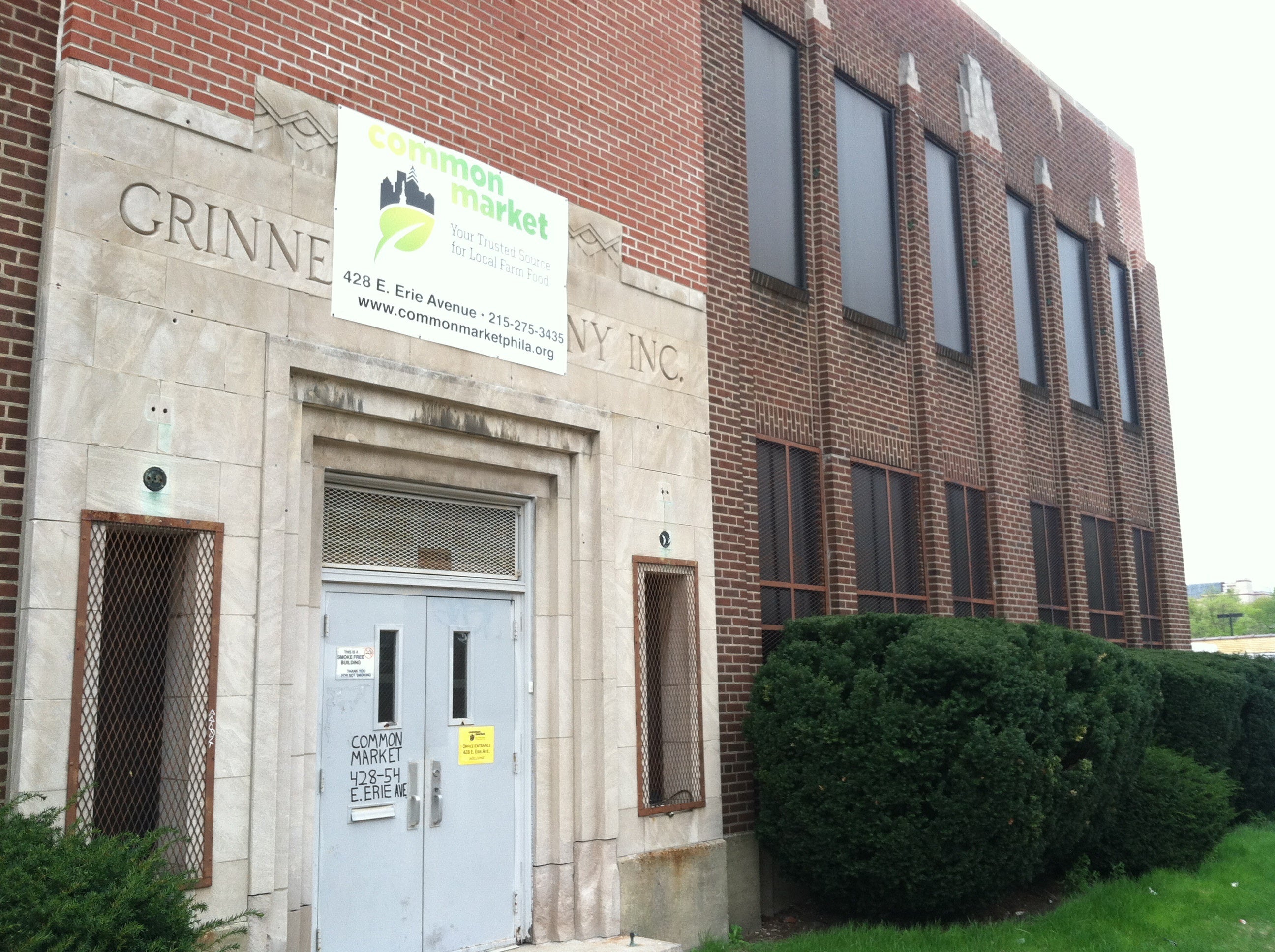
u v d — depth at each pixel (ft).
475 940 25.91
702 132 34.81
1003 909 33.32
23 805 17.93
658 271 32.35
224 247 21.99
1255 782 48.75
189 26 22.09
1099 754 30.91
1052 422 55.01
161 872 18.48
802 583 37.50
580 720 28.04
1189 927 30.12
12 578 18.88
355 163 24.59
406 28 26.22
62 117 19.97
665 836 29.43
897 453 42.47
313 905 22.86
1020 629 31.35
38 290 19.75
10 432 19.17
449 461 26.73
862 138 44.42
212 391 21.36
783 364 37.93
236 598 21.12
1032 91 57.62
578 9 30.99
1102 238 62.23
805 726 30.37
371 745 24.59
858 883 30.50
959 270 49.39
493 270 27.40
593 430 29.19
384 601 25.44
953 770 28.37
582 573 28.63
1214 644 226.99
